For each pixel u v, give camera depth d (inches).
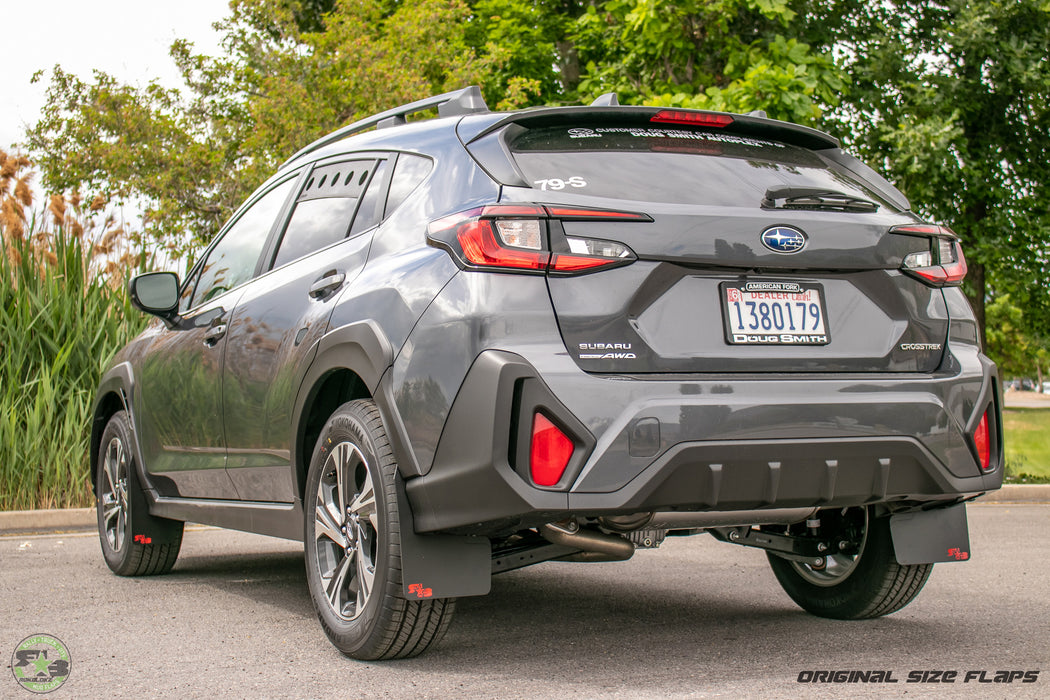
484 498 112.7
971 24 525.7
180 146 563.5
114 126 563.2
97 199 372.5
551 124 131.8
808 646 140.3
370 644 126.0
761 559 229.6
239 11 561.0
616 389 112.1
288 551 247.3
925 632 149.9
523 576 206.4
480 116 135.4
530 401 110.5
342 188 156.9
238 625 154.9
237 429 163.6
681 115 135.3
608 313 114.4
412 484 119.6
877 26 570.3
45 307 314.5
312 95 531.2
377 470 123.3
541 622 158.1
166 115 571.2
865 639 145.2
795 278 124.3
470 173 127.5
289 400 145.7
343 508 132.2
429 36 575.5
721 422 113.9
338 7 573.6
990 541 256.5
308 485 139.2
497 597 181.3
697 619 160.7
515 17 665.0
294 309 149.9
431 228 125.5
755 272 122.2
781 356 121.2
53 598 178.9
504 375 111.1
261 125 523.2
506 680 121.1
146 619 159.8
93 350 325.4
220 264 186.2
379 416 126.7
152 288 185.0
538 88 605.3
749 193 128.1
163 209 538.0
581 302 114.1
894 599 152.2
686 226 118.9
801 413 117.3
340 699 113.3
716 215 120.5
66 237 339.3
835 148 151.0
